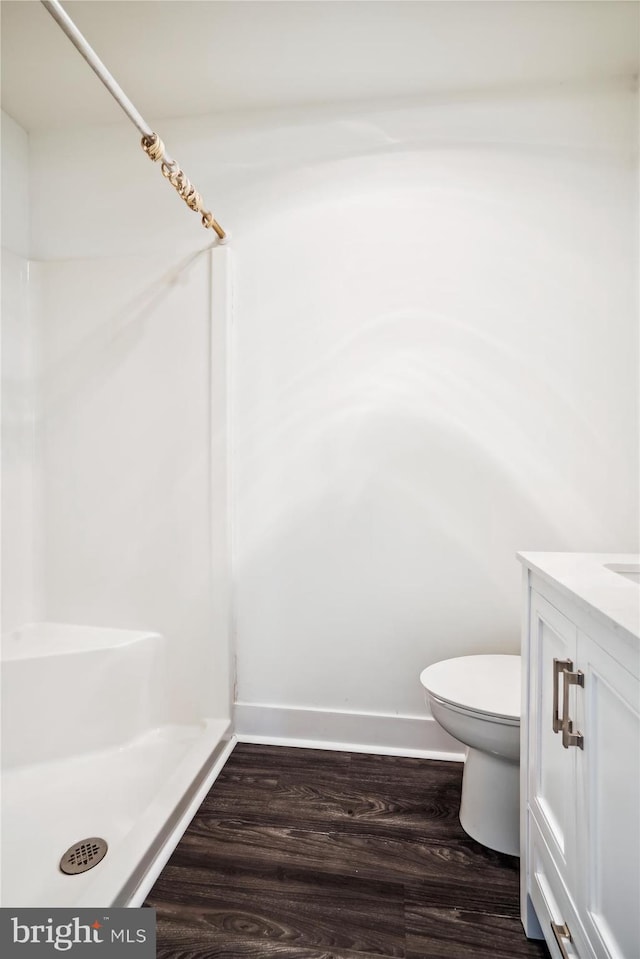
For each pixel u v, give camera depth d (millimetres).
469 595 1748
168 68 1630
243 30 1485
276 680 1860
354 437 1785
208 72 1649
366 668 1812
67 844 1351
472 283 1719
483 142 1709
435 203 1733
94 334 1875
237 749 1809
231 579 1838
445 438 1743
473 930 1107
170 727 1859
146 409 1854
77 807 1493
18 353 1864
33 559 1927
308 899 1182
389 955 1055
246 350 1832
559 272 1679
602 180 1653
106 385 1875
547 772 974
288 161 1803
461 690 1351
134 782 1604
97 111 1831
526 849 1080
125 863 1184
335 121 1777
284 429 1819
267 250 1816
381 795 1550
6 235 1846
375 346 1769
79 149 1913
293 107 1799
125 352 1859
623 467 1657
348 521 1800
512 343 1704
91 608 1909
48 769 1657
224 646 1824
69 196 1921
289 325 1809
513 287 1700
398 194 1752
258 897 1187
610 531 1670
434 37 1508
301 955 1053
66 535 1918
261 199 1819
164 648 1866
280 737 1859
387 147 1755
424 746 1776
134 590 1882
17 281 1859
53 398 1907
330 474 1802
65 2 1389
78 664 1718
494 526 1728
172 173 1312
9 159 1853
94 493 1895
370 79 1674
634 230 1634
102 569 1899
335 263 1784
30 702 1664
